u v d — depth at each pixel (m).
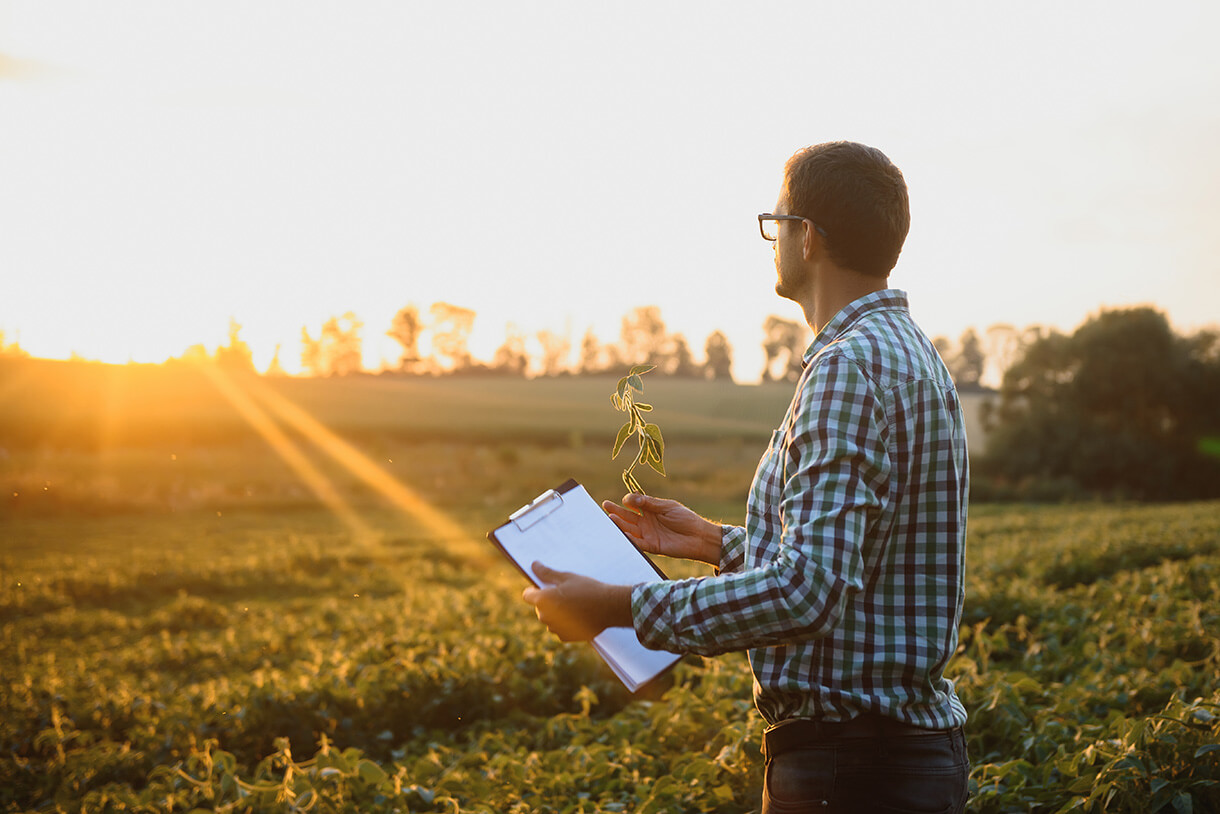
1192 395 44.78
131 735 4.86
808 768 1.42
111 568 16.52
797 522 1.29
